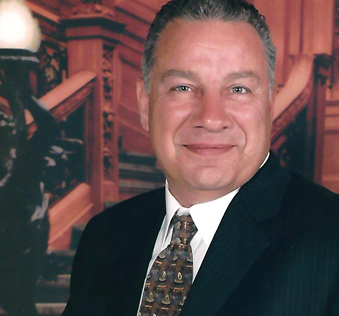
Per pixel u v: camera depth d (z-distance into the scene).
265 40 1.11
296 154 3.16
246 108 1.07
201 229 1.11
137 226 1.28
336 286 0.96
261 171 1.16
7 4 3.09
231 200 1.12
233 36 1.05
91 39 3.15
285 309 0.97
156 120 1.12
